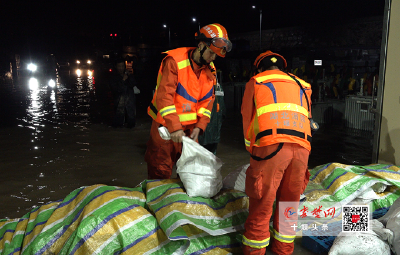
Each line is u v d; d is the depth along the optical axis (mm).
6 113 10453
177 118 2680
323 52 21234
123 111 8070
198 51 2729
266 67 2441
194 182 2521
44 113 10492
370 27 20078
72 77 31922
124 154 5730
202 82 2846
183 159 2578
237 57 22281
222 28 2660
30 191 4020
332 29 22578
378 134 3766
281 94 2195
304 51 19984
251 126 2324
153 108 3072
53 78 23891
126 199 2518
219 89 3857
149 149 3191
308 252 2471
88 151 5930
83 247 2135
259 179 2145
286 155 2092
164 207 2402
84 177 4539
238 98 11547
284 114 2141
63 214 2539
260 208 2191
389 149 3674
